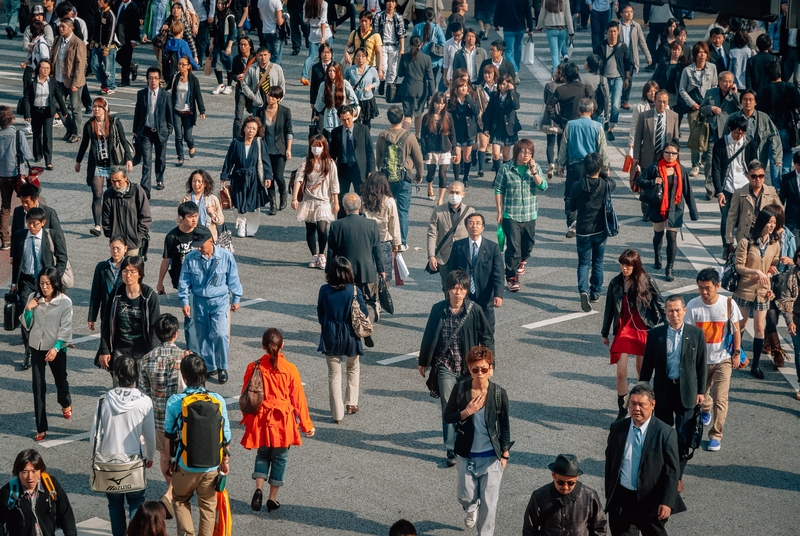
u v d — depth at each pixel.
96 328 19.59
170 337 13.93
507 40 35.94
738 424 16.09
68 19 29.58
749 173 19.58
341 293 15.59
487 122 27.44
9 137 22.86
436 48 32.88
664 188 21.06
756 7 17.77
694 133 26.41
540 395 16.98
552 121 27.25
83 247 23.20
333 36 39.84
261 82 27.41
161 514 10.21
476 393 12.36
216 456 12.18
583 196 19.72
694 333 13.70
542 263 22.98
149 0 34.28
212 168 27.95
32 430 15.86
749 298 17.34
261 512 13.59
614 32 31.31
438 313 14.68
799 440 15.60
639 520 11.94
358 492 14.11
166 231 24.11
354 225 18.08
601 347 18.83
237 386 17.22
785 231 17.55
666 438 11.77
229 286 17.25
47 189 26.59
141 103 25.41
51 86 27.33
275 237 24.36
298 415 13.52
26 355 17.89
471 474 12.50
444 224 18.67
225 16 34.47
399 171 22.44
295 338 19.12
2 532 11.29
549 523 10.80
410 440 15.57
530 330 19.52
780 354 17.73
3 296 20.92
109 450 12.49
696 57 28.03
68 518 11.52
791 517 13.56
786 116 26.23
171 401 12.34
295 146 29.86
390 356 18.48
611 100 31.67
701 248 23.52
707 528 13.30
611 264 22.67
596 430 15.87
